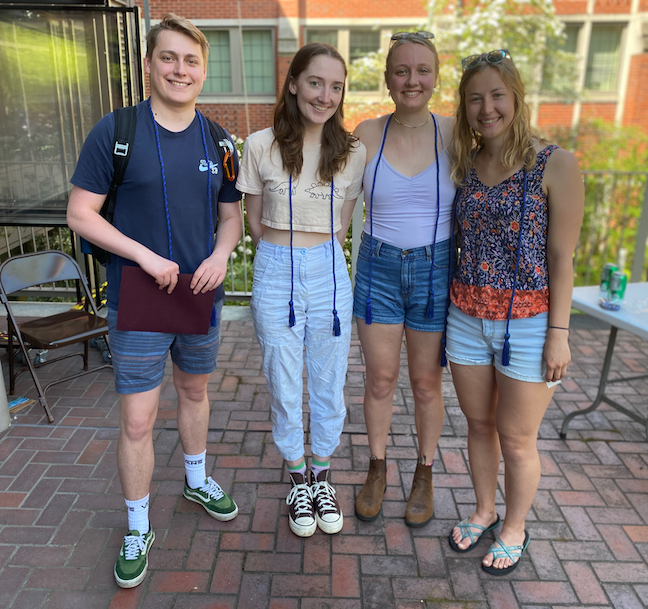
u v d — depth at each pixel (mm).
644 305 2896
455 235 2035
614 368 3885
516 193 1730
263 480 2609
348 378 3678
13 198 3889
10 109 3719
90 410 3178
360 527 2320
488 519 2244
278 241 2021
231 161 1927
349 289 2117
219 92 11750
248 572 2084
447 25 10500
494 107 1685
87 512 2367
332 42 11578
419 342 2154
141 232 1824
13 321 3100
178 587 2014
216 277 1872
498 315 1840
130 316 1806
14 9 3482
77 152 3836
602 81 12258
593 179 7828
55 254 3457
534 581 2064
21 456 2738
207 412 2285
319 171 1916
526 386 1850
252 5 11125
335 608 1941
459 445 2906
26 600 1948
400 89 1883
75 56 3670
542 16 10031
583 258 8094
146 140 1740
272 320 2045
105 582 2029
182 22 1672
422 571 2104
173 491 2512
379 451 2412
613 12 11672
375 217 2062
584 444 2945
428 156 1973
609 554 2197
